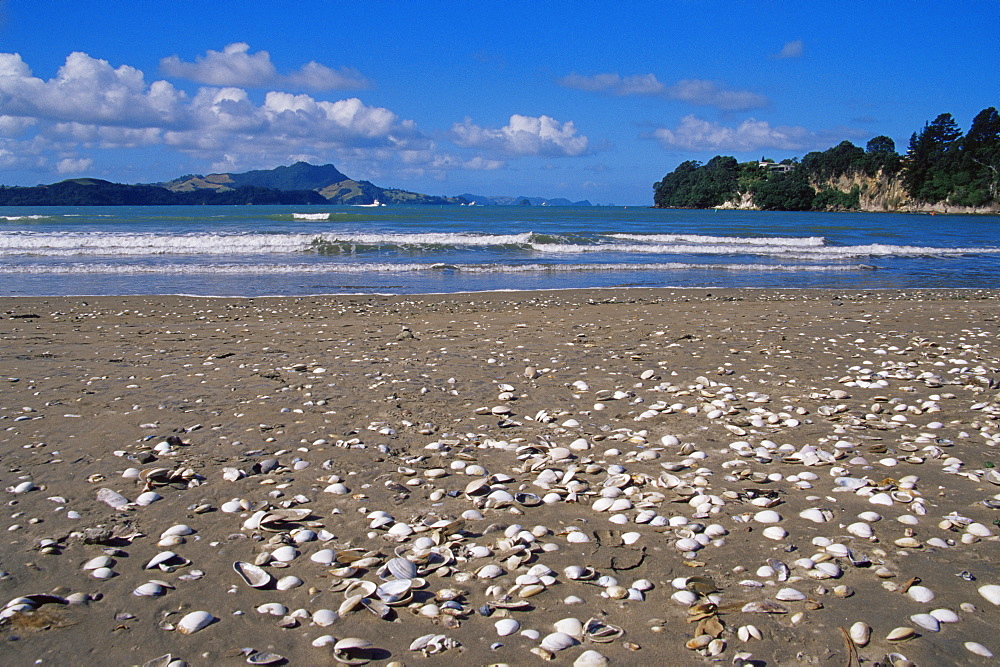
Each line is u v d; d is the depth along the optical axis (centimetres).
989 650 279
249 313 1310
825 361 867
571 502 438
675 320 1222
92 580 332
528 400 674
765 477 477
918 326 1161
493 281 1955
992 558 357
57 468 478
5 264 2120
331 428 576
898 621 301
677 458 522
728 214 10456
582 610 311
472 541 380
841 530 394
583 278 2062
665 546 376
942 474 483
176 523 399
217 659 273
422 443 548
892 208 14675
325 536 383
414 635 292
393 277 2006
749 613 307
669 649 282
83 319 1211
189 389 693
